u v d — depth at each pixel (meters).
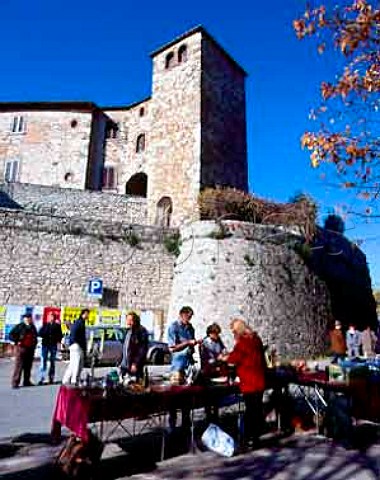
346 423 6.59
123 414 5.11
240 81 28.70
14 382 10.03
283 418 7.32
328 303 21.30
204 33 25.86
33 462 5.09
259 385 6.16
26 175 28.75
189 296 18.03
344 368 7.75
